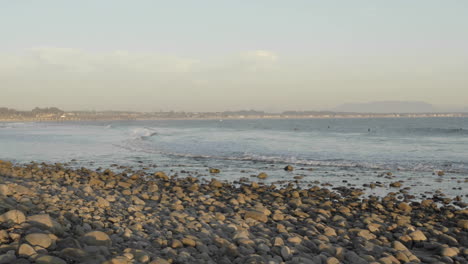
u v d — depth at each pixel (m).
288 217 10.10
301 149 31.41
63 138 49.97
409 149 30.45
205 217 9.15
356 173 20.12
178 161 25.69
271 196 14.09
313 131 67.69
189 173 20.47
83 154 30.44
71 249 5.12
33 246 5.14
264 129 79.50
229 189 15.77
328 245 7.35
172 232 7.52
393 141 39.56
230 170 21.53
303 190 14.95
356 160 24.48
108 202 9.30
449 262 7.09
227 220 9.21
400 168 21.38
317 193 14.69
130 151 32.53
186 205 11.23
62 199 9.09
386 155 26.61
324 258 6.64
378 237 8.73
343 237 8.44
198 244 6.73
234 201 12.12
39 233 5.46
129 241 6.53
